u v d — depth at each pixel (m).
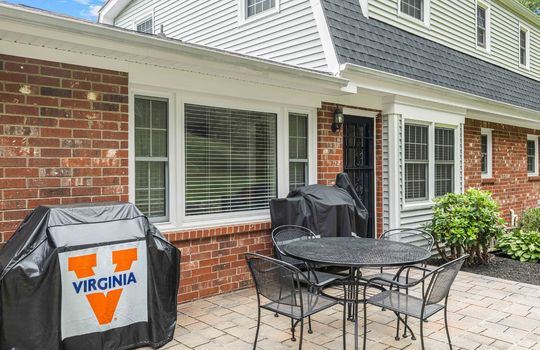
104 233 3.30
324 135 6.18
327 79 5.34
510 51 11.01
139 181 4.52
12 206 3.58
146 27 10.50
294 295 3.25
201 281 4.90
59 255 3.02
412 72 6.92
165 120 4.70
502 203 10.30
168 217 4.73
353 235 5.48
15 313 2.86
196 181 4.96
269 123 5.68
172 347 3.58
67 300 3.07
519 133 11.12
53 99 3.77
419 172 7.45
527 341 3.78
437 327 4.11
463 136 8.31
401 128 6.88
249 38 7.36
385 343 3.73
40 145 3.71
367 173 7.03
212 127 5.11
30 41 3.46
